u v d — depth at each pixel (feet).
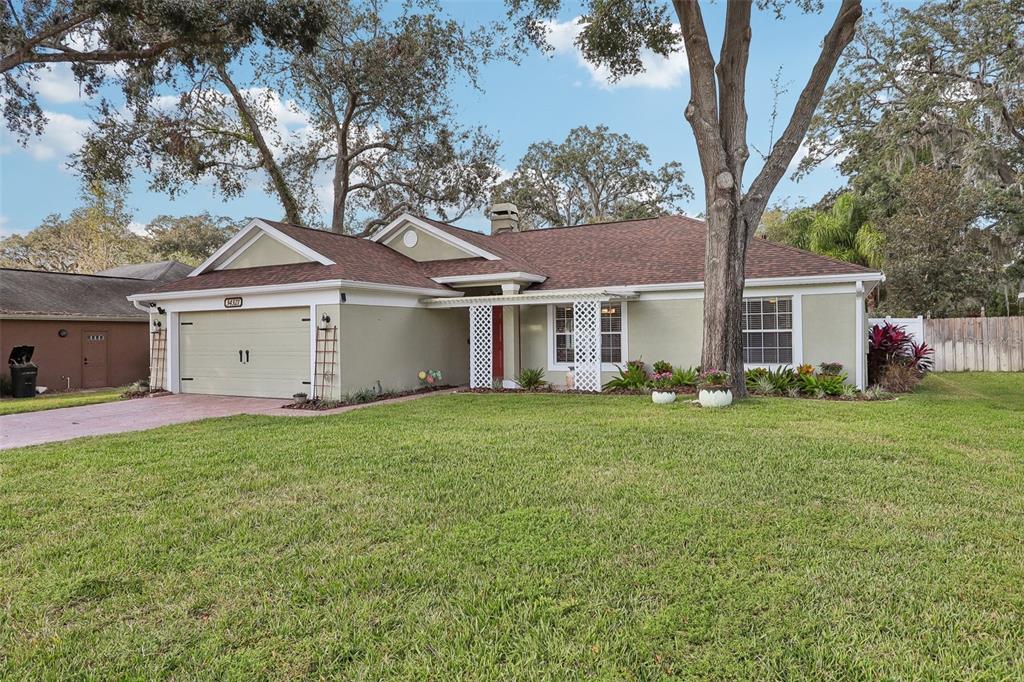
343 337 40.50
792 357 42.14
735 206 36.99
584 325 44.88
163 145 64.64
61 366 59.36
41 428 31.99
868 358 47.21
